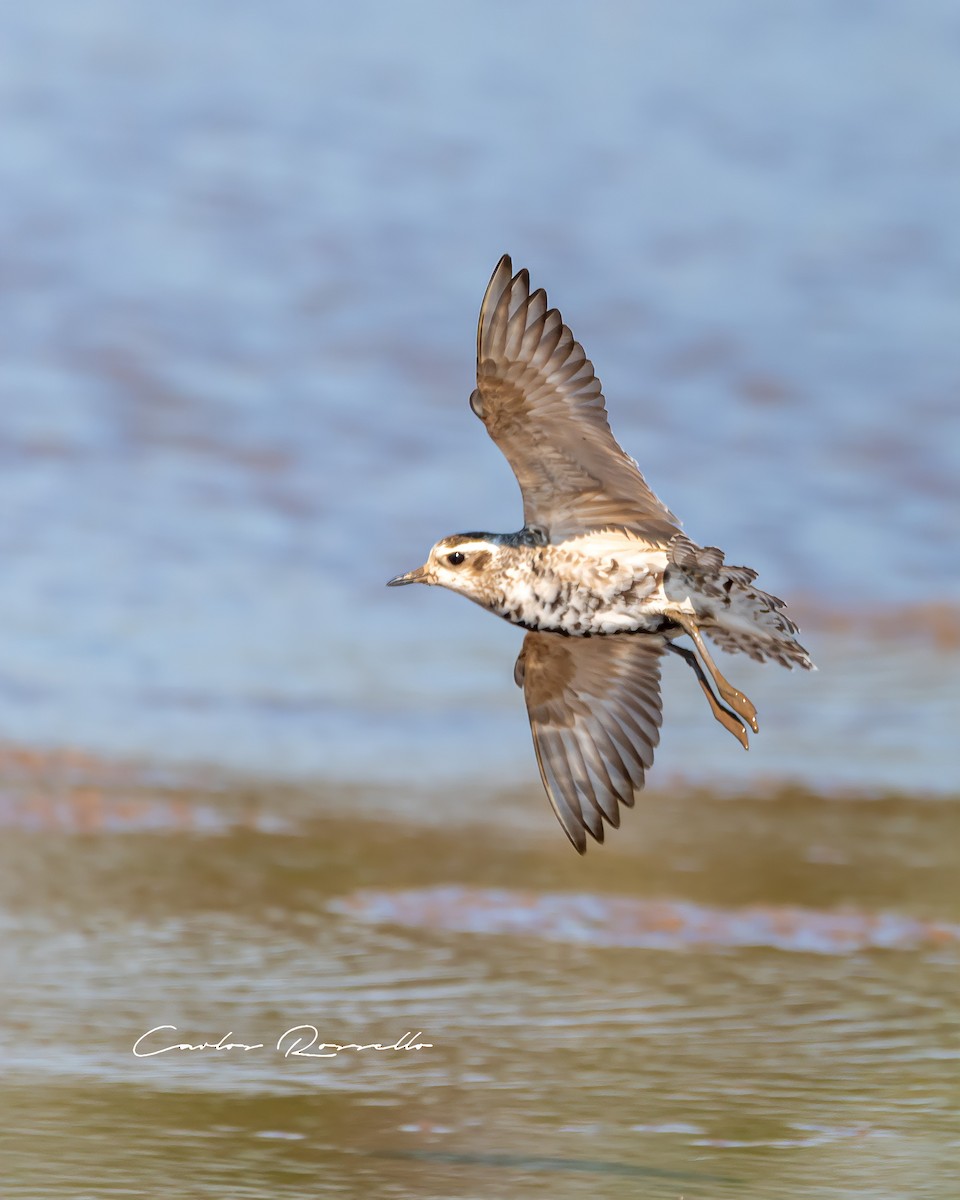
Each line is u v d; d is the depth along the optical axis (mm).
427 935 12219
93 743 16094
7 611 19422
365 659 19094
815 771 16297
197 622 19656
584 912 12734
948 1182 8984
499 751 16734
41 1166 8922
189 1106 9672
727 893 13195
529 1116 9656
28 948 11672
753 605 8477
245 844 13883
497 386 8414
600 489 8664
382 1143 9328
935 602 21656
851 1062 10383
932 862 13930
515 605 8766
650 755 9289
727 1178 8984
